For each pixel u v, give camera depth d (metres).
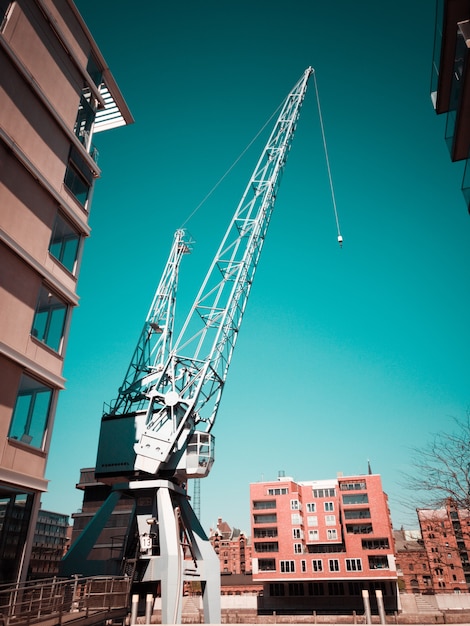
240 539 129.00
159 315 44.25
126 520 66.50
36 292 17.73
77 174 21.70
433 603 63.25
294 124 48.62
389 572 63.81
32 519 15.79
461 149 18.27
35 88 18.97
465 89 16.14
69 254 20.19
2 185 16.92
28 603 14.60
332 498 72.94
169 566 28.80
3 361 15.63
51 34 20.72
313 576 66.44
